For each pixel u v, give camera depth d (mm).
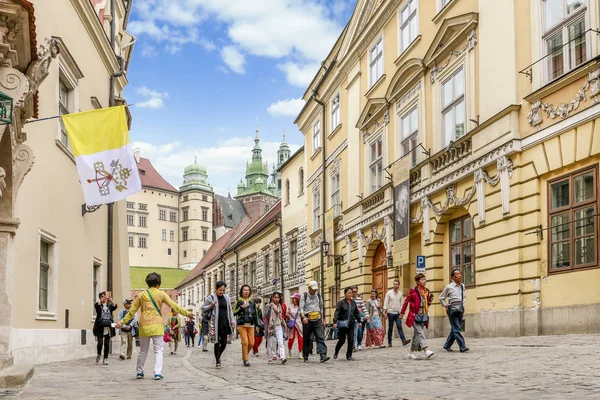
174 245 146750
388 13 25703
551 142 14930
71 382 10578
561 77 14367
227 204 173375
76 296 19531
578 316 13789
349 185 30438
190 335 35594
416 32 23062
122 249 27891
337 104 33594
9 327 11438
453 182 19359
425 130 21781
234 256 62688
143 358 11266
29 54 10320
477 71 18406
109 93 25078
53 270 17047
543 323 14953
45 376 11930
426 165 21281
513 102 16266
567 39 14656
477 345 14805
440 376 9750
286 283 44562
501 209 16594
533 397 6980
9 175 11367
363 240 28031
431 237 21047
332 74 33375
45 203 16250
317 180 37250
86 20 20438
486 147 17344
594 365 9219
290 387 9430
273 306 15609
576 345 11758
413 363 12406
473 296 18656
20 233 14234
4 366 10648
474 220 18125
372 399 7590
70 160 18844
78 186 19875
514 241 16000
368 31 27641
